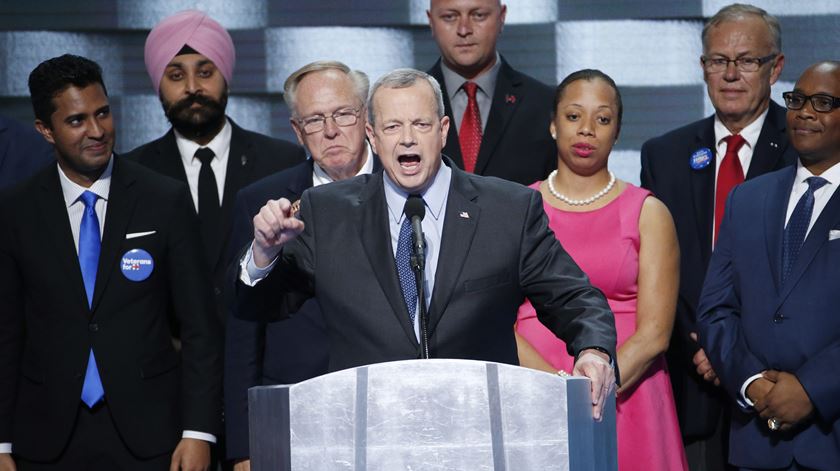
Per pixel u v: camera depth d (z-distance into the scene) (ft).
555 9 61.41
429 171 31.71
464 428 23.75
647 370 43.52
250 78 62.34
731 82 47.75
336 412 24.02
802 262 41.50
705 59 48.83
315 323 42.27
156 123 62.13
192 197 49.93
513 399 23.82
